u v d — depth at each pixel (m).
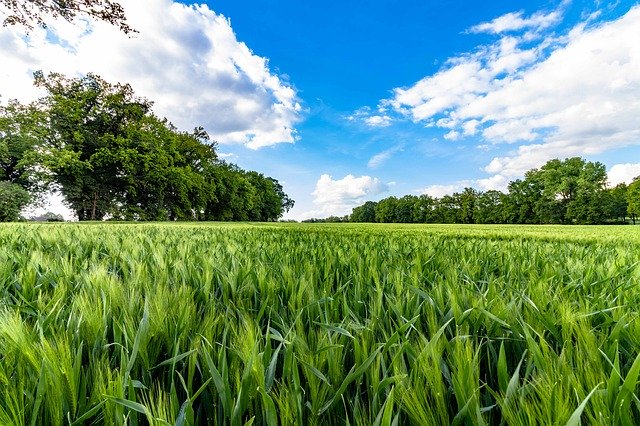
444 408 0.74
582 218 63.25
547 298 1.44
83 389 0.81
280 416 0.75
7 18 10.33
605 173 64.56
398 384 0.77
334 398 0.79
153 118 45.28
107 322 1.18
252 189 74.44
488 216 80.88
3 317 0.98
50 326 1.08
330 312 1.38
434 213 94.06
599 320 1.29
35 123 36.31
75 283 1.83
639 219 68.75
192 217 57.72
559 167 69.25
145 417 0.85
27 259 2.47
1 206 31.44
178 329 1.09
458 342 0.90
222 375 0.83
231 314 1.32
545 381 0.77
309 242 4.98
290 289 1.70
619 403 0.68
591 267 2.31
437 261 2.65
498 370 0.83
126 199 45.12
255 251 3.37
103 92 40.62
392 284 1.81
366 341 1.03
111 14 10.57
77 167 36.56
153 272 2.10
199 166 59.53
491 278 1.85
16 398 0.70
